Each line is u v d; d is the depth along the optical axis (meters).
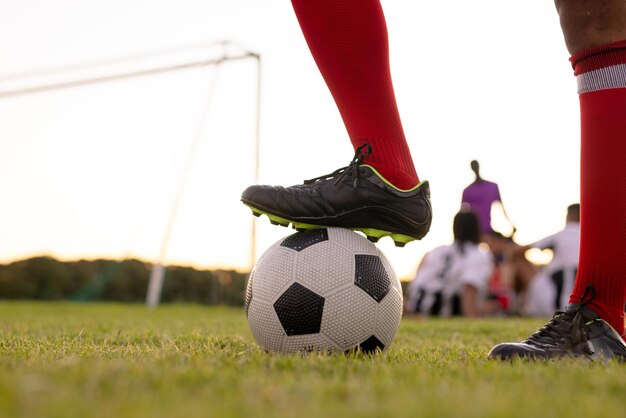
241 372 1.65
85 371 1.53
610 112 2.06
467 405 1.21
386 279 2.28
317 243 2.25
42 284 16.80
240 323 5.32
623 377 1.60
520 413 1.16
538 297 8.09
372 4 2.08
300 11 2.10
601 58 2.08
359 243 2.28
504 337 4.01
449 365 1.90
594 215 2.10
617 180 2.05
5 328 4.14
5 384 1.32
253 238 8.50
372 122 2.17
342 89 2.15
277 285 2.23
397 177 2.21
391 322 2.29
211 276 14.60
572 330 2.12
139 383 1.40
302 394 1.31
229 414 1.10
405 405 1.19
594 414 1.15
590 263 2.13
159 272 11.71
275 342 2.25
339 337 2.19
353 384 1.42
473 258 8.45
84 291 16.23
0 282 16.66
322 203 2.19
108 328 4.21
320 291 2.18
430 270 8.72
